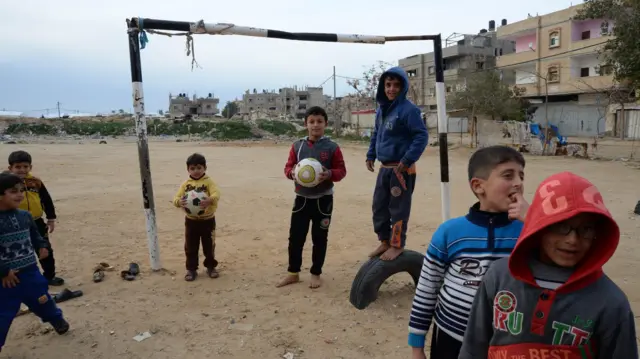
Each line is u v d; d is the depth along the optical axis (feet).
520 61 152.05
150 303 17.12
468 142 112.78
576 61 138.00
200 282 19.34
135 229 28.81
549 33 143.23
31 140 167.73
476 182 8.01
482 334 6.85
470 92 136.77
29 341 14.26
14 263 13.20
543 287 6.15
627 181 48.01
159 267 20.70
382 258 16.69
